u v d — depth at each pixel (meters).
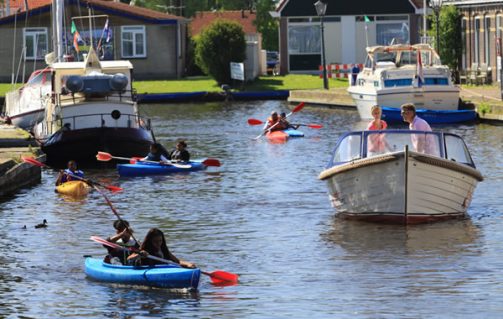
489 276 46.47
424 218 58.16
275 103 150.62
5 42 174.38
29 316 42.00
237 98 158.38
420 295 43.72
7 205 66.81
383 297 43.56
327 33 179.62
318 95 144.50
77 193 70.69
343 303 42.84
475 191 68.69
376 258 50.25
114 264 47.88
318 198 67.44
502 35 137.62
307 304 42.84
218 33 163.88
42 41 174.75
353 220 59.69
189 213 63.06
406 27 177.75
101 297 44.34
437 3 137.00
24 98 106.69
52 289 45.75
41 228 59.12
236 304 43.03
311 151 92.62
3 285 46.53
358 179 58.66
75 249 53.66
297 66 180.38
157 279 45.50
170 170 81.00
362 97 120.38
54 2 113.06
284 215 61.72
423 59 124.69
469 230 56.19
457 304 42.31
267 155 90.50
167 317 41.44
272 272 48.12
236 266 49.44
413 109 59.91
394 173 57.16
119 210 64.56
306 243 53.97
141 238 55.91
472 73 143.75
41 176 80.19
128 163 88.81
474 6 143.88
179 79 175.50
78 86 88.69
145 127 93.06
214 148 96.81
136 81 173.75
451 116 112.88
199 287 45.69
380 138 59.66
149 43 176.25
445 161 57.09
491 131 104.00
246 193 70.12
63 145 87.69
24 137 91.12
